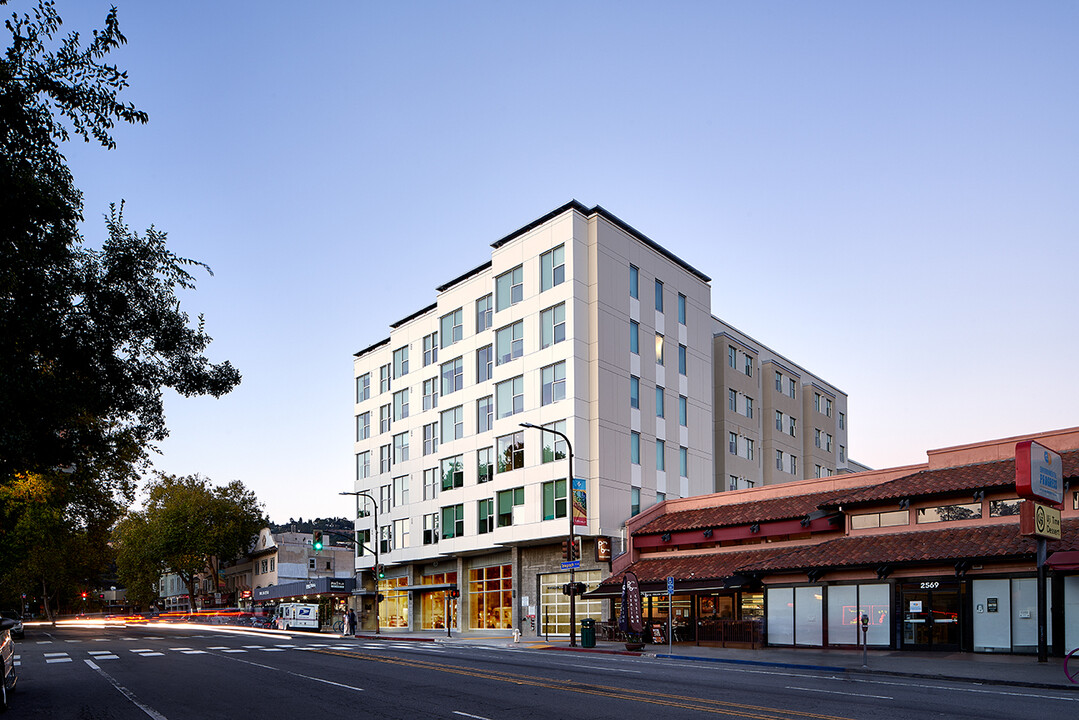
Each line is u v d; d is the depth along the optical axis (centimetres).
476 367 5116
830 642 3028
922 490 3022
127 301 1631
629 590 3186
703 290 5453
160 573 9838
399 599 5906
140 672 2295
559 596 4469
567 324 4403
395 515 5925
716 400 5725
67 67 1278
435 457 5481
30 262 1389
